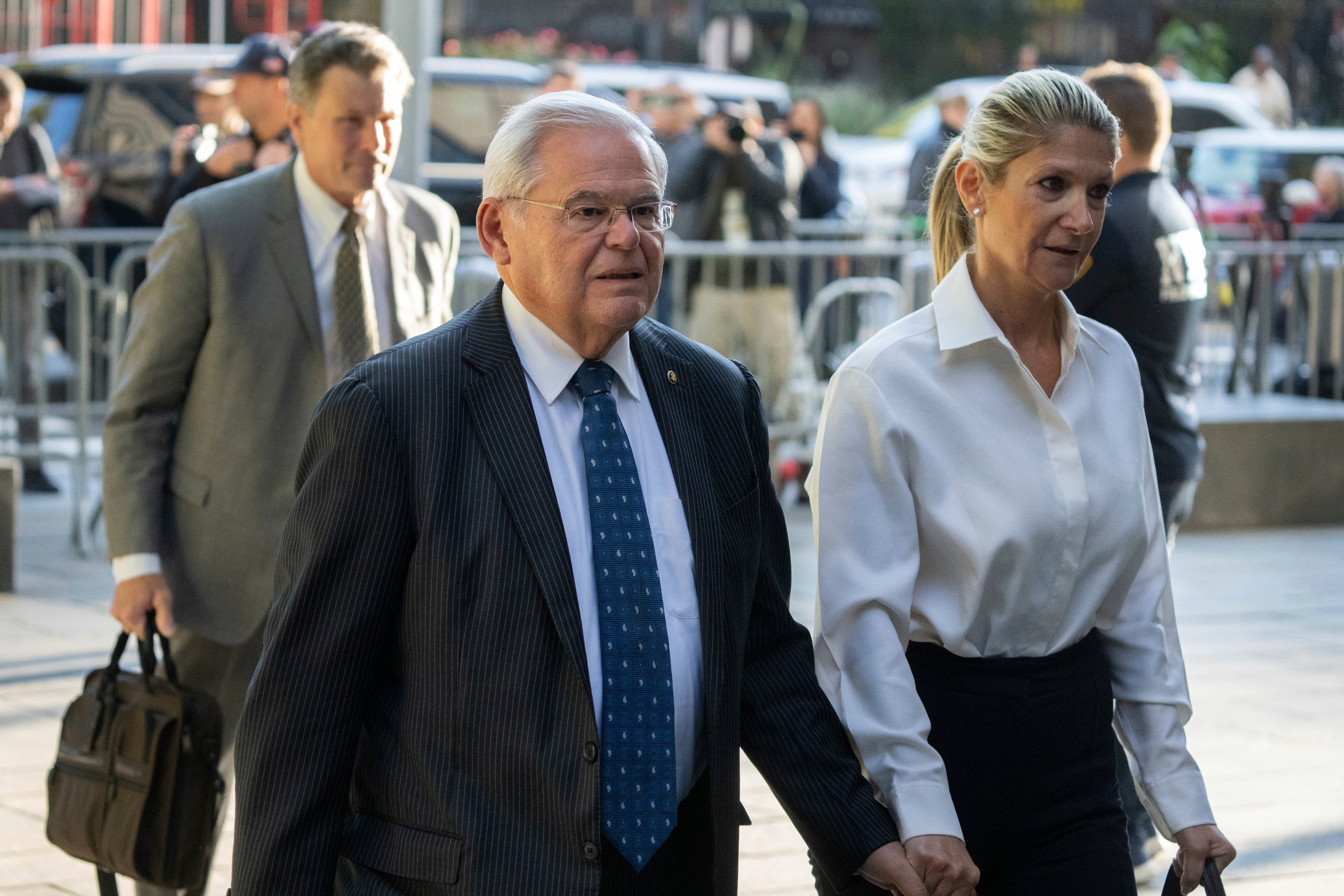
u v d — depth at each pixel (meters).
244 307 3.29
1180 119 17.66
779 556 2.44
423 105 5.68
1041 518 2.46
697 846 2.19
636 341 2.29
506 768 2.06
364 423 2.10
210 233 3.30
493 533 2.09
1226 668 5.97
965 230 2.67
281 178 3.38
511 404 2.15
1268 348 9.62
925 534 2.49
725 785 2.19
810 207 10.84
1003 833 2.49
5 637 5.98
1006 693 2.48
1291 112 26.00
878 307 8.87
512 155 2.16
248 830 2.09
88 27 20.39
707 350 2.40
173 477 3.35
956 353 2.50
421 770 2.08
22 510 8.50
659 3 30.72
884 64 31.81
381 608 2.11
